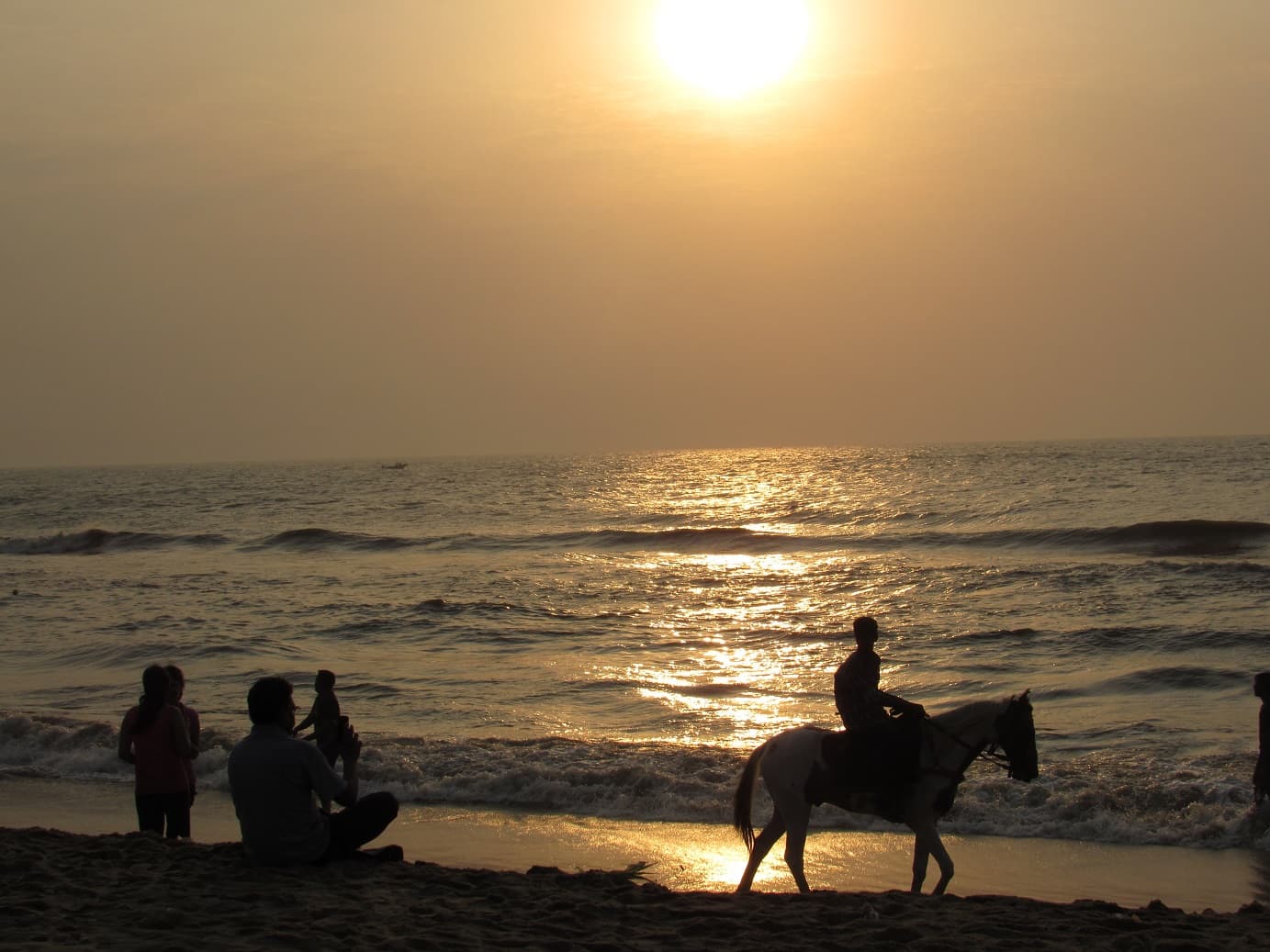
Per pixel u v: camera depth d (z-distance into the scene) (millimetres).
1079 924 8562
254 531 68250
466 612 32938
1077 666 23938
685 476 133250
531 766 15719
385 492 114312
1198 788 13938
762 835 10180
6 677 24281
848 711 9906
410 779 15688
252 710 9516
